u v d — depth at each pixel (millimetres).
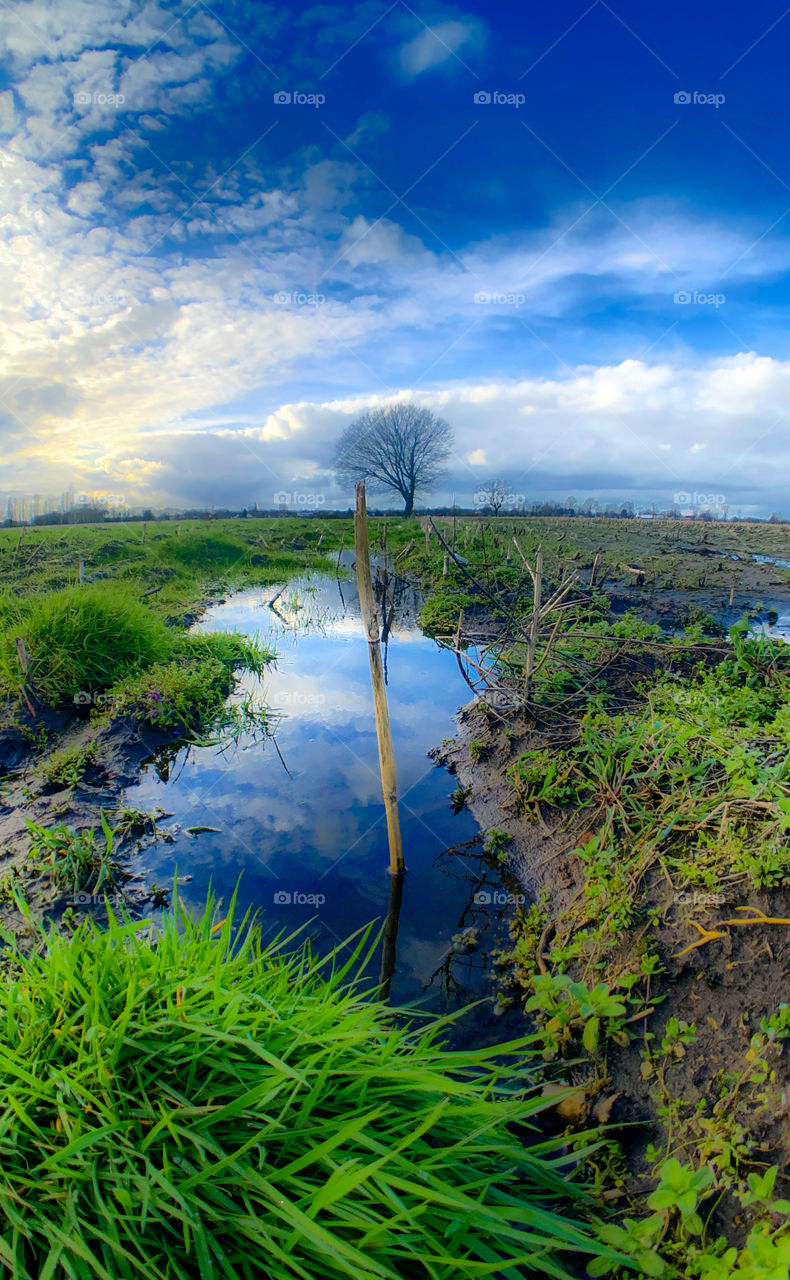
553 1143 2598
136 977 2580
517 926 4359
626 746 5266
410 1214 2041
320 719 7816
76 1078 2312
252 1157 2199
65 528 23031
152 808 5855
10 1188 2008
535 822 5258
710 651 7426
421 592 15078
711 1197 2475
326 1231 1916
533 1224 2225
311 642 11422
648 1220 2340
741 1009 3057
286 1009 2770
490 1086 2613
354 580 17906
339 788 6195
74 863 4805
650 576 14008
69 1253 1962
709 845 3760
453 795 6031
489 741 6609
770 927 3246
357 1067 2514
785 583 13641
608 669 7281
